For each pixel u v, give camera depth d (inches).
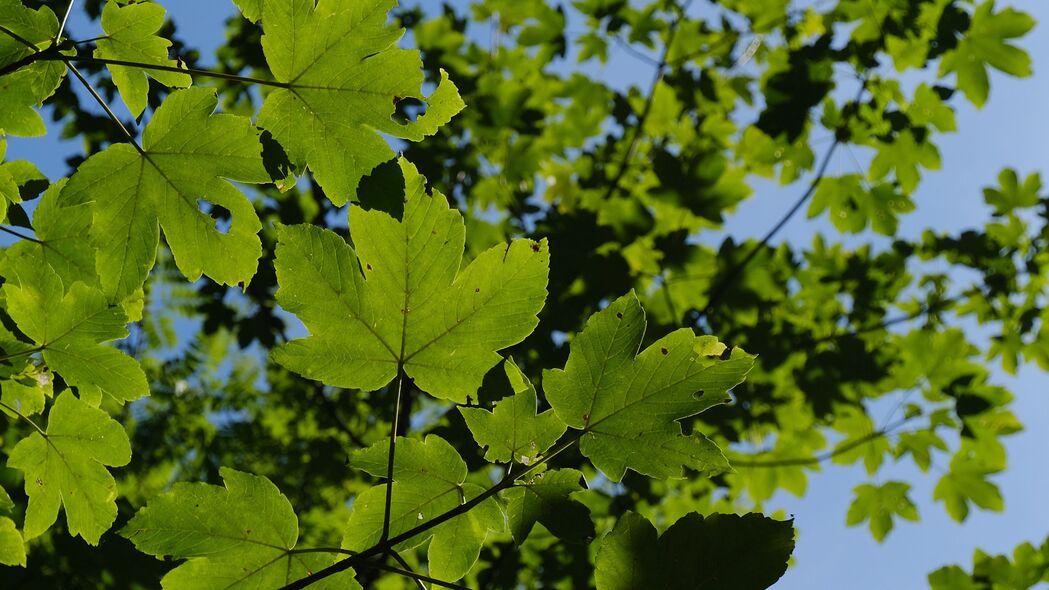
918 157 207.9
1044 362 233.8
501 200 255.3
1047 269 231.9
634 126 262.8
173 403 324.5
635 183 259.1
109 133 179.9
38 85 70.7
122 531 58.7
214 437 312.7
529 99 238.7
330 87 63.0
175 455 315.0
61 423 78.3
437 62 235.5
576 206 220.2
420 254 60.0
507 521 62.1
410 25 245.3
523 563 210.4
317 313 59.5
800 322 239.1
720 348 59.0
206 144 64.9
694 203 205.2
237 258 69.1
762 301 221.5
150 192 67.3
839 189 217.8
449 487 62.7
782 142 209.6
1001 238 235.1
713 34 253.4
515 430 61.1
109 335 76.8
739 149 257.6
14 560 80.3
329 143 64.2
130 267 68.8
